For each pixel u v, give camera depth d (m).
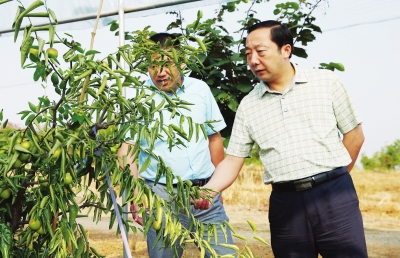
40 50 1.05
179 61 1.44
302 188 2.09
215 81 3.31
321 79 2.15
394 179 12.04
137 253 4.33
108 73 1.19
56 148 1.12
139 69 1.33
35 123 1.36
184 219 2.28
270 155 2.20
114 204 1.36
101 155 1.35
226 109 3.37
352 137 2.20
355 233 2.07
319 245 2.13
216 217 2.27
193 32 1.40
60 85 1.19
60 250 1.18
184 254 3.60
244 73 3.38
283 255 2.23
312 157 2.08
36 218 1.18
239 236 1.34
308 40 3.32
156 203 1.29
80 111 1.25
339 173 2.09
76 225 1.32
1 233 1.17
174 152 2.29
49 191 1.23
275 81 2.18
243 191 9.19
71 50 1.21
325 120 2.12
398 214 8.09
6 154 1.23
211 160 2.64
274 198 2.22
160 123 1.26
